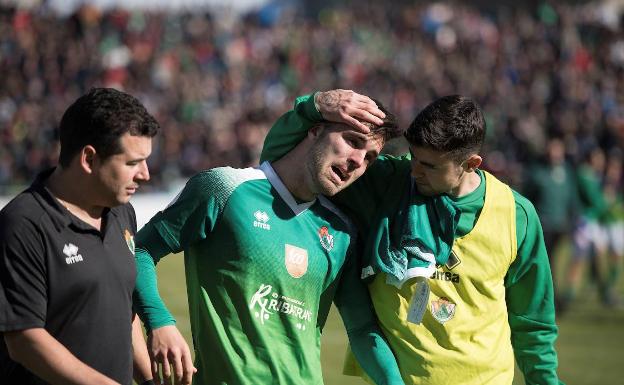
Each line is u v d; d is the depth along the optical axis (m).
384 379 13.83
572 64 108.38
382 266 13.61
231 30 109.25
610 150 66.62
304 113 13.19
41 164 78.00
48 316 11.22
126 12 107.06
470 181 13.91
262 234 13.25
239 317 13.23
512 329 14.78
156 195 65.25
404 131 13.41
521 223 14.05
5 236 11.00
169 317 12.74
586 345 34.16
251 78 100.12
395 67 107.31
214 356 13.23
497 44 111.94
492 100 96.94
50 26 103.56
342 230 13.87
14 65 93.50
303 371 13.48
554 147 40.56
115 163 11.29
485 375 14.03
